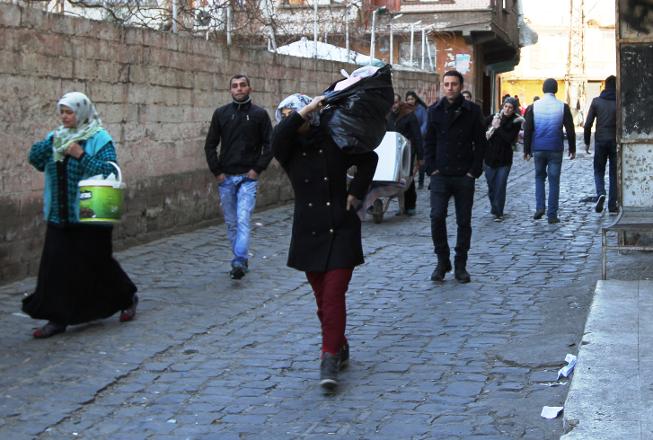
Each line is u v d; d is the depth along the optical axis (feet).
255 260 39.37
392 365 24.25
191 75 46.57
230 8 52.11
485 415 20.26
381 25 93.45
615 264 35.83
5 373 23.59
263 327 28.48
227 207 35.35
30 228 34.68
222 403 21.71
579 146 127.85
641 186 38.04
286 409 21.21
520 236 44.78
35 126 34.83
